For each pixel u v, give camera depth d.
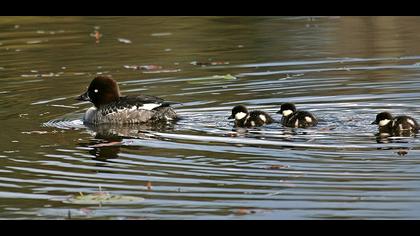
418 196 11.38
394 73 20.73
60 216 11.20
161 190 12.05
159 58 23.47
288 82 20.16
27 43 26.14
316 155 13.59
